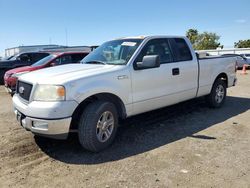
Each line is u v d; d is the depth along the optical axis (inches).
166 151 183.2
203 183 142.0
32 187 141.1
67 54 466.6
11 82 403.9
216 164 163.2
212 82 283.3
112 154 179.8
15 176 152.6
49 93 168.1
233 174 151.1
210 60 278.8
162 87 224.4
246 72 845.8
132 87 201.3
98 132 181.5
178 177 148.4
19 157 176.7
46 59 462.6
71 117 168.9
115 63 208.5
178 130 226.7
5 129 232.8
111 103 187.2
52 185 142.7
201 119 258.4
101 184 142.7
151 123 246.5
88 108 177.3
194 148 187.6
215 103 295.4
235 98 366.6
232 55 325.1
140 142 200.5
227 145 192.5
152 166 161.6
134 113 207.6
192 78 255.0
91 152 183.6
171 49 240.1
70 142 201.3
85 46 911.7
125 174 152.6
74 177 150.5
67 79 171.6
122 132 223.3
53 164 166.7
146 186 139.9
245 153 178.5
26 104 178.1
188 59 253.3
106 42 247.6
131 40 225.9
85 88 173.8
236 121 251.6
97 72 185.8
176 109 293.9
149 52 219.6
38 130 168.9
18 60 600.1
